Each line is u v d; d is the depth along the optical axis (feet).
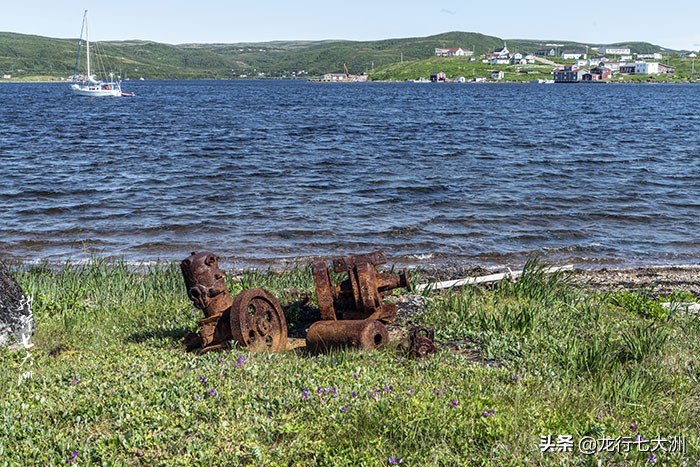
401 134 209.46
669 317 39.96
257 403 23.65
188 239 73.41
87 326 37.17
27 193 99.96
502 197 97.35
